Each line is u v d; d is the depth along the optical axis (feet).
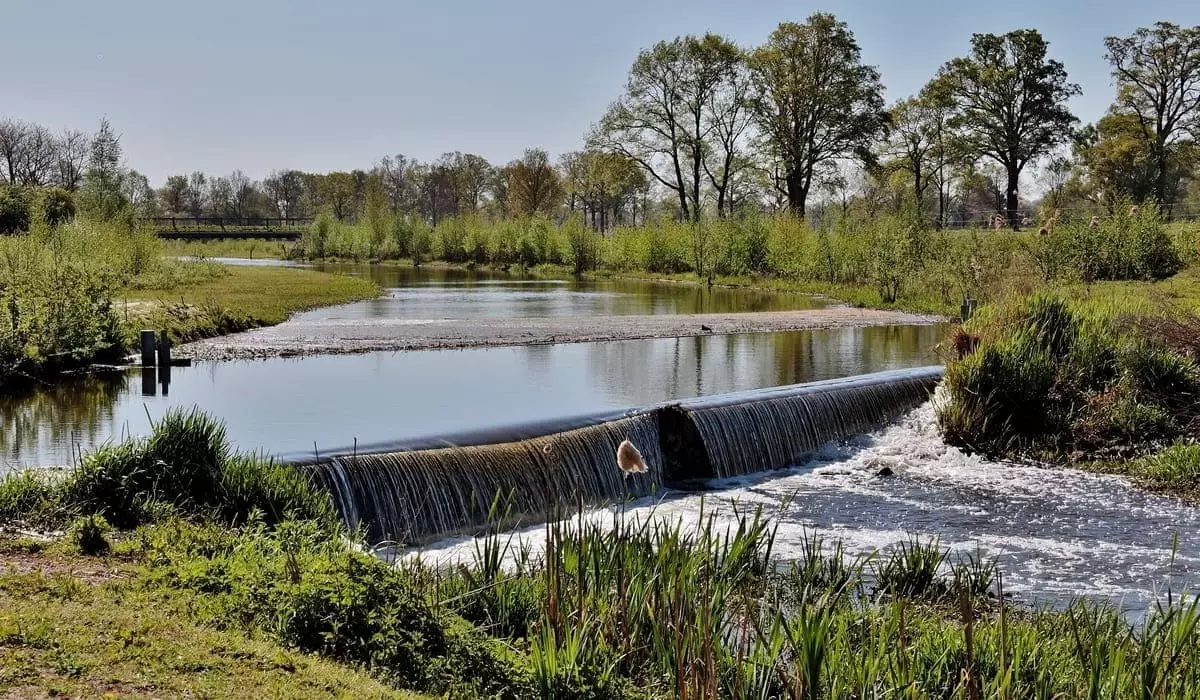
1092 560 33.22
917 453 50.52
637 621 20.61
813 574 26.37
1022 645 21.22
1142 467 45.80
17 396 53.21
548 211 317.01
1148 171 214.69
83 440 42.57
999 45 220.43
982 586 29.12
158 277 124.67
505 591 22.47
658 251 201.57
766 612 23.09
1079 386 52.95
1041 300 58.49
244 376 61.00
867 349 80.84
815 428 51.88
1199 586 30.55
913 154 244.83
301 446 40.83
